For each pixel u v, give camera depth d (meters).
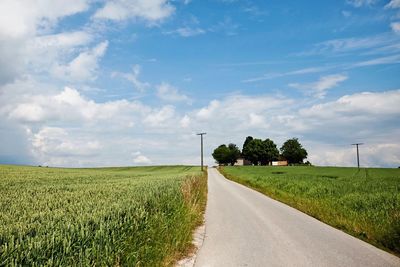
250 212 18.77
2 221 7.34
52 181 28.41
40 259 5.04
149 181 24.53
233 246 11.02
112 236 6.98
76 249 5.93
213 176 75.75
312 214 17.98
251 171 91.69
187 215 13.27
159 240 8.90
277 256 9.80
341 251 10.35
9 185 22.50
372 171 88.12
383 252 10.27
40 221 7.51
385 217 13.97
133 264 7.17
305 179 45.75
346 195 21.70
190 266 8.87
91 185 21.31
